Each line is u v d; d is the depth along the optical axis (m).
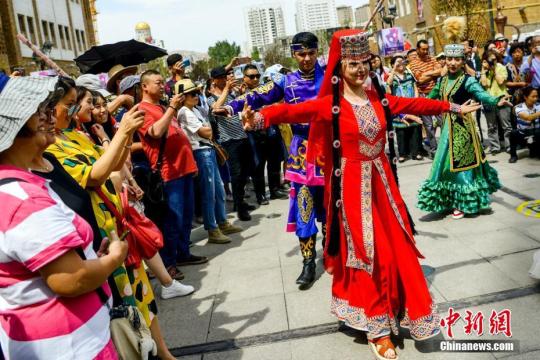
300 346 3.53
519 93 7.75
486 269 4.23
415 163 8.61
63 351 1.90
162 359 3.33
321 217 4.55
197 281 4.95
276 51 51.12
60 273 1.82
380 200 3.37
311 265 4.47
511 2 23.39
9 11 24.30
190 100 5.74
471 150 5.41
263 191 7.68
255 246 5.75
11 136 1.85
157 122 4.68
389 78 8.40
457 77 5.53
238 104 4.69
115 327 2.33
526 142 7.52
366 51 3.25
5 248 1.80
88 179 2.68
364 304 3.30
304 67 4.52
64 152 2.80
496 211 5.62
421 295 3.24
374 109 3.36
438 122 8.77
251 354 3.52
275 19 138.25
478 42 20.48
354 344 3.47
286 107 3.33
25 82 1.94
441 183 5.58
